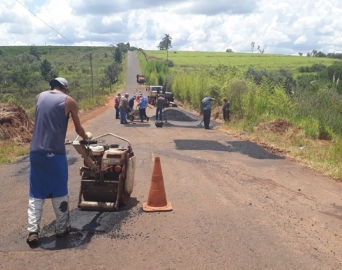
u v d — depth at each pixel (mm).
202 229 5574
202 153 12102
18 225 5711
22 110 16484
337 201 7414
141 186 7969
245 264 4500
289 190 8094
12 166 10258
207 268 4383
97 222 5770
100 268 4359
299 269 4418
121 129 19344
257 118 18844
